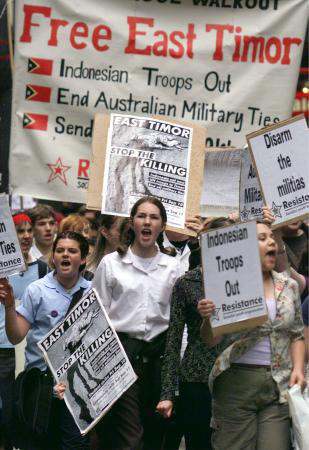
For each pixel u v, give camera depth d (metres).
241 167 11.16
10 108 14.34
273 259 9.78
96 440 11.26
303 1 12.87
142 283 10.70
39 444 10.64
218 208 12.25
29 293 10.75
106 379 10.42
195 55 12.83
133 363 10.69
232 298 9.55
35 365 10.80
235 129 12.88
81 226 12.61
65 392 10.45
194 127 11.52
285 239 12.73
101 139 11.45
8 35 13.38
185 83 12.84
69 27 12.83
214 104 12.85
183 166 11.48
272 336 9.68
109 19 12.80
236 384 9.66
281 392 9.67
